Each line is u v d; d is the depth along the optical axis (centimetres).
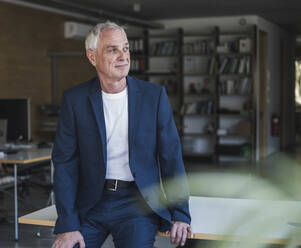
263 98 1151
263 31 1130
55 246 195
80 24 992
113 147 205
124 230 199
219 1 931
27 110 566
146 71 1078
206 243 200
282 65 1334
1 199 643
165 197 213
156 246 325
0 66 830
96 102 202
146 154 204
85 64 1040
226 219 202
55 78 962
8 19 844
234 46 1056
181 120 1112
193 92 1099
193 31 1136
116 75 194
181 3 948
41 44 931
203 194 666
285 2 942
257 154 1082
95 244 205
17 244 451
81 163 208
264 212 179
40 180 769
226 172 880
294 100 1507
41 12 927
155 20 1159
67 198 203
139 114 202
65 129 207
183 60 1101
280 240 166
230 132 1098
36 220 208
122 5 969
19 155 512
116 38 193
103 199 205
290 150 1295
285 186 714
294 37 1526
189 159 1083
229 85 1064
